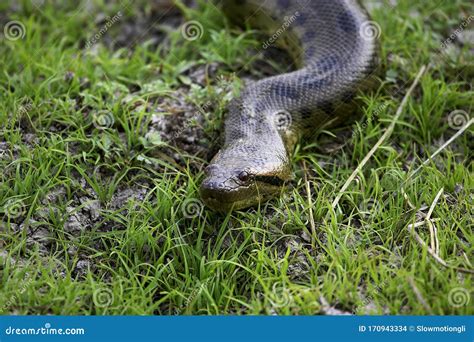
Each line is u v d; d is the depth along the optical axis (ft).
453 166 27.02
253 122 26.84
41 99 27.84
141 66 31.04
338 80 28.78
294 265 22.84
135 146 26.68
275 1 32.81
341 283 21.47
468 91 30.04
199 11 35.19
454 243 22.93
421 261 21.68
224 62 31.37
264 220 24.14
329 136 28.73
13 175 25.13
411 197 25.04
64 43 33.86
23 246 23.00
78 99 28.60
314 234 23.43
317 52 30.53
